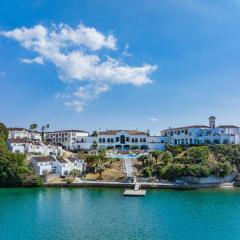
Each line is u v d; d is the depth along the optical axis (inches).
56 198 5123.0
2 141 7278.5
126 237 3127.5
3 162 6259.8
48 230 3334.2
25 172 6363.2
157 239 3085.6
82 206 4512.8
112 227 3469.5
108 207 4468.5
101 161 7765.8
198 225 3577.8
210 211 4264.3
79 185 6338.6
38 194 5482.3
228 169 6688.0
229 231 3363.7
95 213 4092.0
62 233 3235.7
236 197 5329.7
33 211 4183.1
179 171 6648.6
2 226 3481.8
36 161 6825.8
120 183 6318.9
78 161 7795.3
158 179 6781.5
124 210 4284.0
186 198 5216.5
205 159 7273.6
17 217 3868.1
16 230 3334.2
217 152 7829.7
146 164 7519.7
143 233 3265.3
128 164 7736.2
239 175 6850.4
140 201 4923.7
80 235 3174.2
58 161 7175.2
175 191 5944.9
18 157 6702.8
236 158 7544.3
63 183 6333.7
